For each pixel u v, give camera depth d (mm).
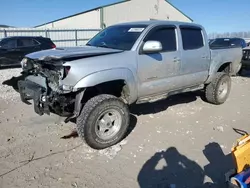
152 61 4238
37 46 13211
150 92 4387
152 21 4754
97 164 3350
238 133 4383
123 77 3822
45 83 3592
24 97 4145
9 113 5156
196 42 5191
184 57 4816
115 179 3039
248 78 9828
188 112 5422
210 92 5840
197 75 5238
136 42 4129
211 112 5473
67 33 22781
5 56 12242
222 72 5953
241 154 2545
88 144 3598
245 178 2436
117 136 3818
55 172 3154
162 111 5434
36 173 3123
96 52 3752
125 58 3891
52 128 4422
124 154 3609
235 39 13625
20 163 3328
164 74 4504
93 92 3979
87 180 3008
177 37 4754
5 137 4047
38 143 3879
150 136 4191
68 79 3402
